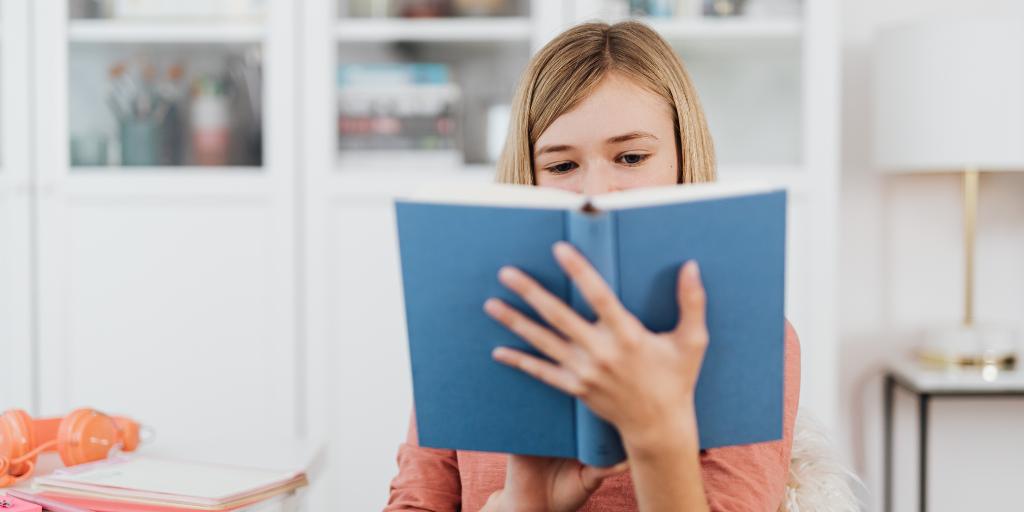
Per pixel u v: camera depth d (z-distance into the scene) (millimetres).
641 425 624
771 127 2320
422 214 655
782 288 661
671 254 625
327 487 2318
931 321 2615
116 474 1058
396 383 2316
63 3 2328
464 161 2389
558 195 666
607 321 603
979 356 2355
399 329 2318
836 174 2246
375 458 2318
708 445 685
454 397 699
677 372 618
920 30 2211
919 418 2309
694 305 612
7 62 2332
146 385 2338
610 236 609
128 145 2373
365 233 2324
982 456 2580
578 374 624
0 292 2340
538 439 699
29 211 2338
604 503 891
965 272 2389
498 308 648
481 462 964
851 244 2619
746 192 643
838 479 1001
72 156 2363
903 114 2248
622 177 930
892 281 2619
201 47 2389
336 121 2361
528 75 984
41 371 2346
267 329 2326
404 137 2375
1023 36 2154
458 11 2352
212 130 2367
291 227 2314
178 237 2332
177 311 2334
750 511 808
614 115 912
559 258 605
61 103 2338
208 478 1047
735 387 678
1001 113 2152
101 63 2389
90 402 2342
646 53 942
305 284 2326
